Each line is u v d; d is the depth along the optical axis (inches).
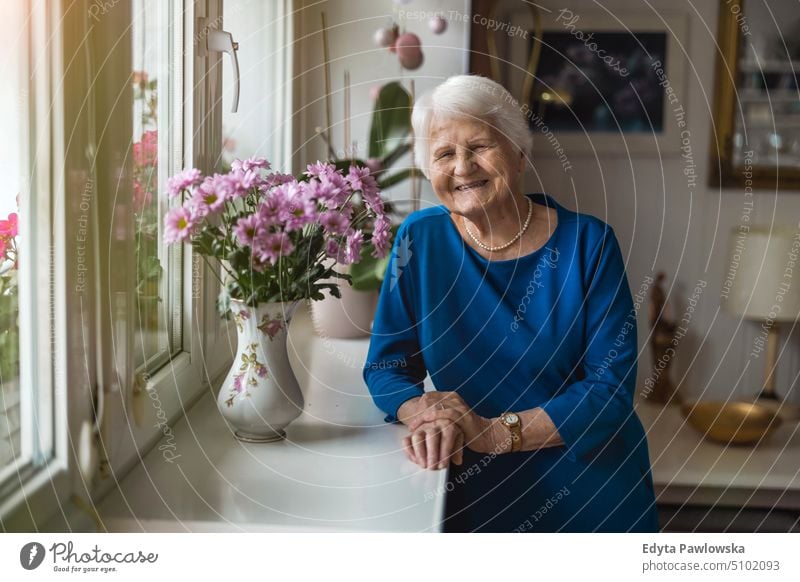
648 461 49.6
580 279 48.1
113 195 32.9
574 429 44.2
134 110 38.5
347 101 79.9
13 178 30.3
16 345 30.8
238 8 62.8
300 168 78.0
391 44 77.8
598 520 46.4
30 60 29.8
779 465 82.7
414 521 32.9
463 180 46.5
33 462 31.2
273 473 37.9
